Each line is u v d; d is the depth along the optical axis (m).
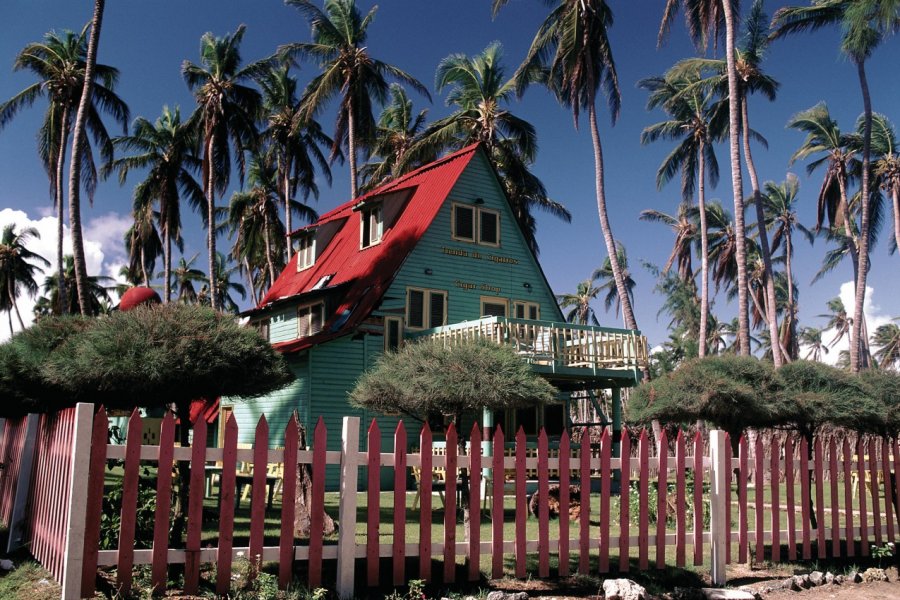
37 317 13.66
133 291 21.16
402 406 10.18
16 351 12.55
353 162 39.88
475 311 27.02
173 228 50.91
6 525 10.73
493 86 40.19
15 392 12.43
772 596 8.89
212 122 41.38
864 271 37.31
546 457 8.70
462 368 9.61
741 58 39.16
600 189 32.19
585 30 32.06
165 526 6.91
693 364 13.66
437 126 42.25
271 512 13.95
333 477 22.95
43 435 8.75
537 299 28.84
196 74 42.25
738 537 9.79
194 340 9.95
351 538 7.55
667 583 8.98
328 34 40.34
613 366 22.38
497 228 28.25
